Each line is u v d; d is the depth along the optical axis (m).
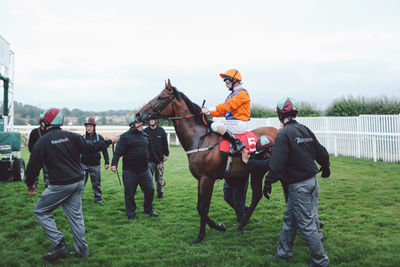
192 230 4.09
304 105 15.88
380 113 13.14
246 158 3.50
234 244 3.62
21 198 5.71
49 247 3.54
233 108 3.75
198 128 3.90
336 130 10.89
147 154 4.69
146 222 4.45
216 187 6.62
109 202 5.58
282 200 5.46
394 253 3.22
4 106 7.93
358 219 4.29
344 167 8.41
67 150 3.15
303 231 2.91
